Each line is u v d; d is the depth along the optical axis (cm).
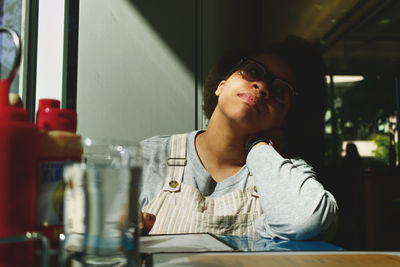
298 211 79
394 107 404
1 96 35
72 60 146
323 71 157
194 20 167
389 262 44
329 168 222
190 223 93
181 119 163
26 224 33
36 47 138
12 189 32
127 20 160
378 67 388
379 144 405
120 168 38
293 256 47
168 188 103
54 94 142
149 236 66
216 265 40
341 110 401
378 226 280
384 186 293
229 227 95
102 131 154
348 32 309
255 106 108
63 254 37
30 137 35
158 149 120
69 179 38
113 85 156
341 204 216
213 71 158
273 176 89
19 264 32
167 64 163
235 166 118
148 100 160
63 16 144
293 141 153
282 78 115
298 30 208
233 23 170
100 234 37
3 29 37
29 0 133
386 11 292
